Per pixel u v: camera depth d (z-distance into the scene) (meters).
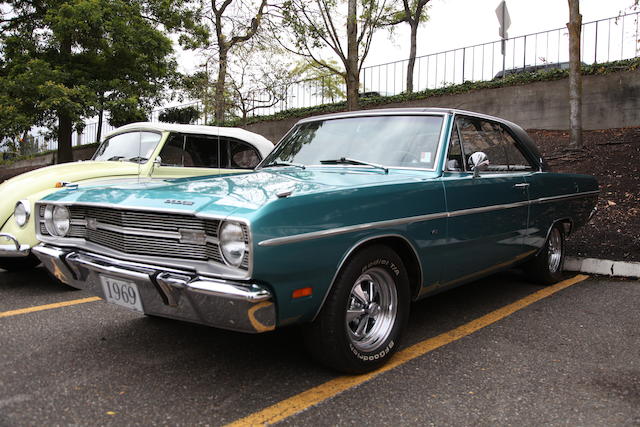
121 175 5.59
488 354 3.30
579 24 9.82
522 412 2.54
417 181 3.29
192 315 2.61
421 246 3.25
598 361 3.17
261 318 2.44
